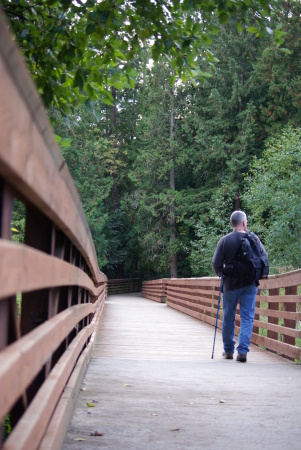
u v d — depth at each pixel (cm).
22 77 139
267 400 448
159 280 2586
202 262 2698
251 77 3022
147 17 559
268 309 830
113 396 448
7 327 180
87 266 629
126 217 4003
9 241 153
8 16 573
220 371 601
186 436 338
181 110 3403
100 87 596
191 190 3369
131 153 4141
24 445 169
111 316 1494
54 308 295
